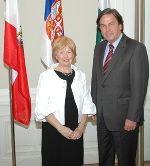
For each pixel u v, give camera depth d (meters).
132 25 2.69
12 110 2.27
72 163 1.85
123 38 1.86
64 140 1.79
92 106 1.92
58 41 1.73
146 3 2.65
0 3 2.55
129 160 1.98
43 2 2.62
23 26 2.62
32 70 2.70
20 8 2.59
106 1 2.42
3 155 2.80
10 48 2.12
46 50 2.26
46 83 1.74
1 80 2.66
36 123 2.81
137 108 1.76
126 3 2.66
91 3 2.70
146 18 2.68
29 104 2.27
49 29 2.25
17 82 2.24
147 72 1.81
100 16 1.84
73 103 1.77
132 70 1.76
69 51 1.73
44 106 1.71
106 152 2.15
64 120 1.75
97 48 2.08
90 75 2.81
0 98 2.68
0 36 2.59
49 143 1.81
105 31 1.82
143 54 1.77
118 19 1.82
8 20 2.10
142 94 1.77
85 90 1.90
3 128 2.76
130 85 1.82
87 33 2.74
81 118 1.88
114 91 1.86
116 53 1.84
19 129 2.79
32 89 2.71
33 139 2.83
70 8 2.67
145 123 2.91
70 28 2.71
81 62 2.78
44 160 1.85
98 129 2.10
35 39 2.66
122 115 1.87
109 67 1.86
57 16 2.29
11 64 2.14
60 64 1.80
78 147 1.86
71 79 1.79
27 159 2.84
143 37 2.60
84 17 2.71
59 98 1.73
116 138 1.96
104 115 1.93
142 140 2.71
